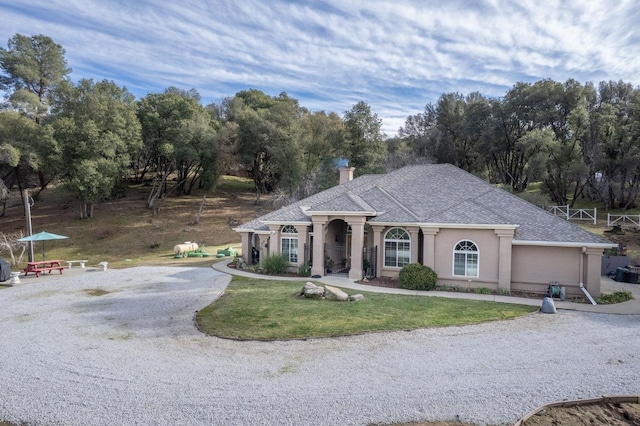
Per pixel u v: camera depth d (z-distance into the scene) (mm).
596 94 53344
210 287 20562
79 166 42656
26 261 38031
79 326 13859
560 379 8977
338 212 22906
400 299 17516
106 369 9758
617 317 14758
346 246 27094
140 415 7445
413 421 7191
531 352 10828
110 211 50844
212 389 8547
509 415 7363
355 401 7938
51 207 52188
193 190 61906
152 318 14773
